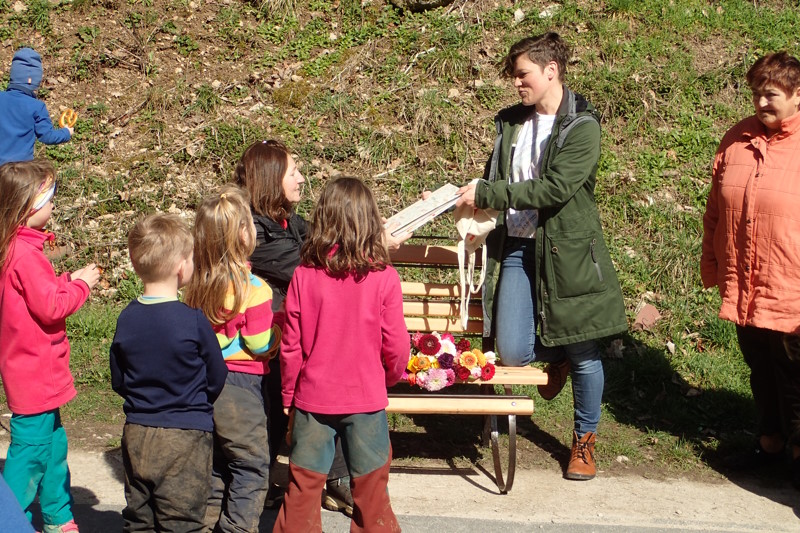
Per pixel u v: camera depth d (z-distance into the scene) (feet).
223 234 11.32
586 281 14.17
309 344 11.06
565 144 13.99
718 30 26.81
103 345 19.36
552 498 14.15
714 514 13.73
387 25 27.37
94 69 26.66
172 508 10.61
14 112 19.99
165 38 27.32
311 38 27.22
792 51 25.95
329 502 13.58
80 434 16.19
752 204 14.01
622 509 13.79
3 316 11.19
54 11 28.19
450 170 23.68
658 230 21.89
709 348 19.39
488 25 27.04
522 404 13.93
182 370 10.49
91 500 13.66
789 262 13.75
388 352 11.26
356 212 10.94
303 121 24.98
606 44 26.04
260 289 11.79
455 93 25.34
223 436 11.61
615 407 17.67
